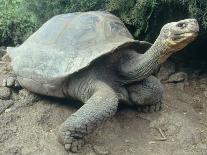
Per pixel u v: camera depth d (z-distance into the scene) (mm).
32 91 1677
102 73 1537
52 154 1397
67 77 1479
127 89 1614
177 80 1976
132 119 1623
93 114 1368
